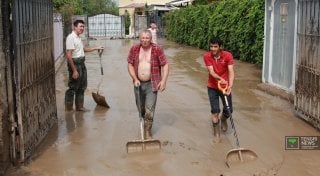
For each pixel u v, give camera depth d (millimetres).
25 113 6578
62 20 22359
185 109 10039
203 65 18438
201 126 8648
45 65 7906
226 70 7629
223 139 7797
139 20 44844
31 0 6965
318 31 8141
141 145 7125
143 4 47375
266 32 12500
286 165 6547
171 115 9500
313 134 8031
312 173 6254
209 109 10016
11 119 6207
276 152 7102
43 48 7770
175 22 34344
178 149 7289
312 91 8438
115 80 14336
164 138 7883
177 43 33906
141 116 8125
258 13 16594
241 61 19344
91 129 8445
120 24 47219
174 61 20219
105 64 19203
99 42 36625
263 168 6418
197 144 7551
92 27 46938
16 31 6152
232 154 6637
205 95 11625
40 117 7531
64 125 8734
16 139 6414
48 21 8281
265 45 12586
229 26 20469
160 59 7738
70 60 9477
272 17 12031
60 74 15781
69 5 28312
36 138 7262
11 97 6184
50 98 8375
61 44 21250
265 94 11758
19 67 6266
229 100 7801
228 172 6301
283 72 11328
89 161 6766
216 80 7574
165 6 43000
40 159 6824
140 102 7887
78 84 9695
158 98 11250
